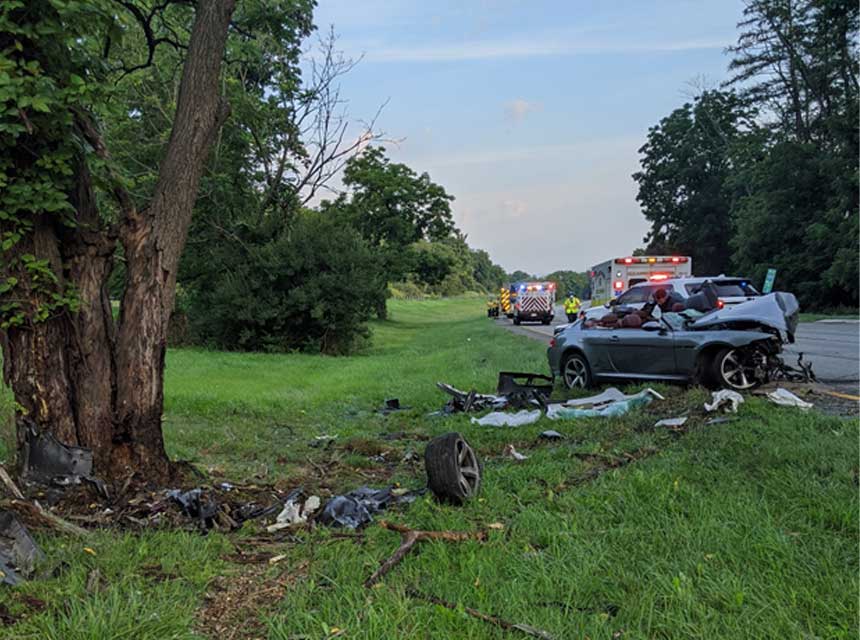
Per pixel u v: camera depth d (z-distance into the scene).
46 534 4.02
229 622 3.08
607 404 9.16
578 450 6.54
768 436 6.33
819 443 5.90
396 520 4.57
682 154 58.03
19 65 4.58
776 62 45.06
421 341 35.78
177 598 3.23
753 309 9.41
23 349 5.01
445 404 10.52
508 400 9.99
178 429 8.55
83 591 3.26
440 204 52.31
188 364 19.05
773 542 3.71
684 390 9.45
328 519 4.59
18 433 5.07
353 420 9.88
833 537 3.83
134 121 22.72
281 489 5.71
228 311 27.25
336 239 29.20
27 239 4.95
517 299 43.00
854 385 9.91
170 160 5.53
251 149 27.67
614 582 3.33
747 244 41.72
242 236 28.89
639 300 14.55
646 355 10.05
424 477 5.96
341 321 28.50
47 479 4.92
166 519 4.45
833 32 39.59
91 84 4.82
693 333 9.51
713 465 5.48
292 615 3.04
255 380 15.73
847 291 36.34
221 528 4.49
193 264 28.58
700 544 3.77
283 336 27.95
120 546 3.87
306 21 24.44
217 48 5.68
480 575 3.41
